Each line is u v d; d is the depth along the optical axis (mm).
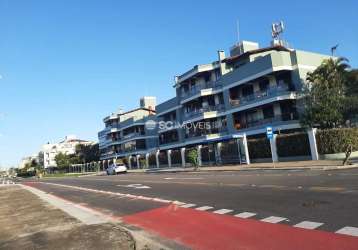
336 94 38625
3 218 16094
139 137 86562
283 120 45188
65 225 12297
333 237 7645
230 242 8352
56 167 147250
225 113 53219
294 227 8812
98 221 12594
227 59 53562
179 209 13719
